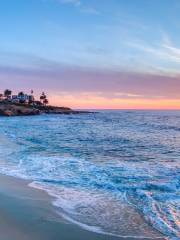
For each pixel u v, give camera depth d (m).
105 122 90.75
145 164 20.41
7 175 15.88
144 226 9.35
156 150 28.42
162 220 9.85
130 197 12.40
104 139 38.03
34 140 35.09
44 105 197.00
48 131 50.47
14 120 94.06
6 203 10.95
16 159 21.41
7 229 8.64
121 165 19.75
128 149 28.73
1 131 47.66
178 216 10.21
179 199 12.02
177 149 29.38
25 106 167.25
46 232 8.59
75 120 103.44
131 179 15.54
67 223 9.34
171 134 48.09
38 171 17.23
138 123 85.31
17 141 33.59
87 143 33.16
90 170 17.78
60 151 26.30
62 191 13.12
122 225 9.39
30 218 9.58
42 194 12.45
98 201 11.80
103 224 9.43
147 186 14.01
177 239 8.45
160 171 17.70
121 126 69.12
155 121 101.88
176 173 17.11
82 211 10.59
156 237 8.55
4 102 162.50
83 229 8.95
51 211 10.38
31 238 8.13
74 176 16.09
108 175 16.45
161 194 12.69
